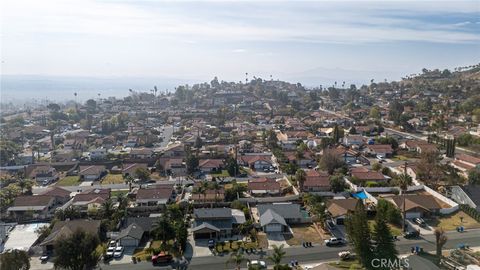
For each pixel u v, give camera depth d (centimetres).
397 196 7894
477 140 12975
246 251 6175
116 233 6894
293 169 10756
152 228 6875
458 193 8094
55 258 5544
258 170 11362
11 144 14138
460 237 6500
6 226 7438
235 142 14888
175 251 6181
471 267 5231
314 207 7456
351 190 8950
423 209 7325
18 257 5275
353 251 5922
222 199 8444
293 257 5944
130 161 12419
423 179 9319
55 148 15038
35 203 8238
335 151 11456
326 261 5809
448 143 11938
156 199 8400
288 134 15550
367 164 11481
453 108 19200
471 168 9931
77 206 8150
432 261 5612
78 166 12150
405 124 17150
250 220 7156
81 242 5388
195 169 11344
